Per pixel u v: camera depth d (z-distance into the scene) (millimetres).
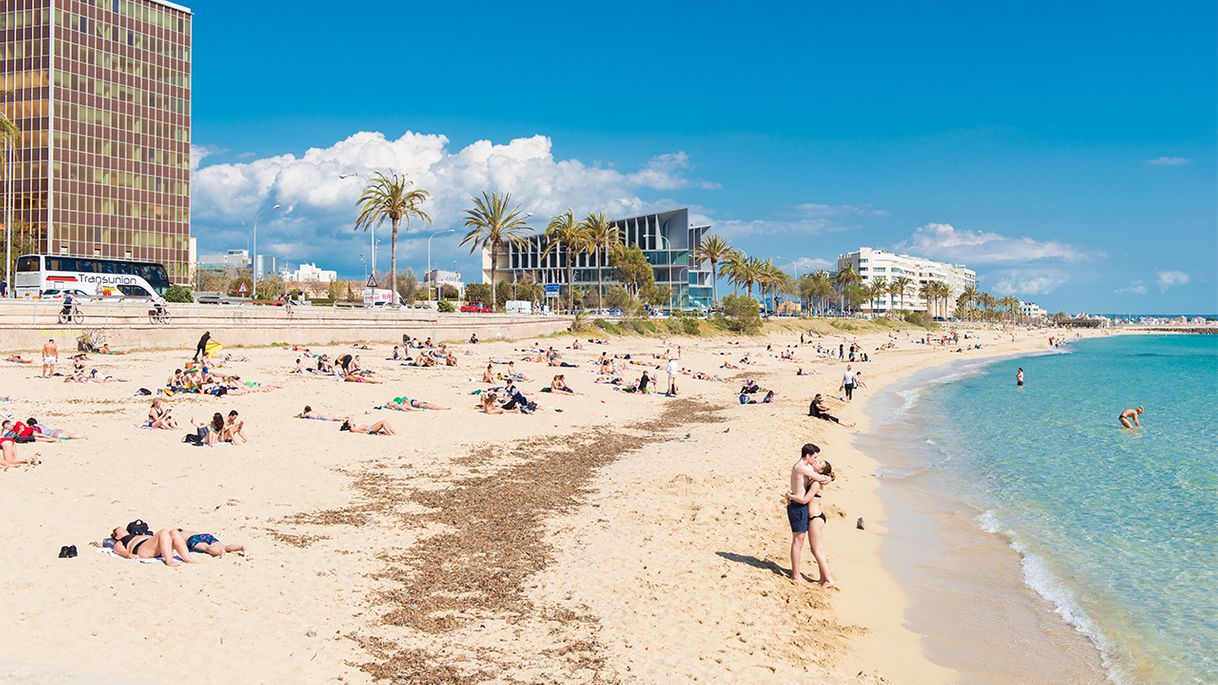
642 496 18266
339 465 20547
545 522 15891
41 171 101812
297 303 76438
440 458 22344
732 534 15477
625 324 98938
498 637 10156
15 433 20641
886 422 37906
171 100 113562
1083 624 12445
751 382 43250
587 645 10031
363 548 13594
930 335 168500
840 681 9633
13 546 12203
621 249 128000
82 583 10797
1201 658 11250
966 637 11727
